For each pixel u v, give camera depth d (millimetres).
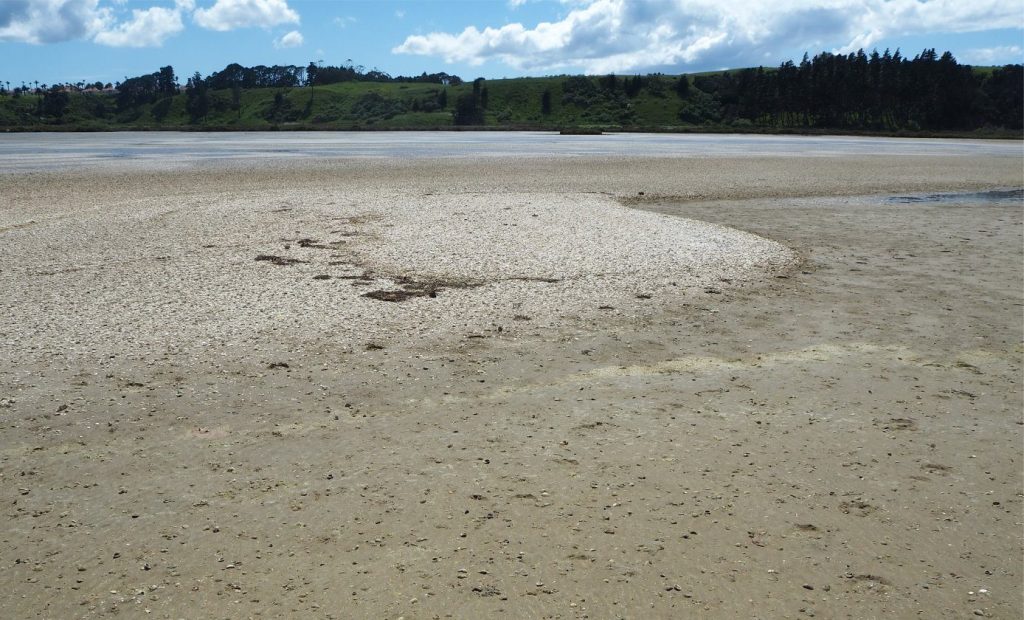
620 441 7477
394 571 5336
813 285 14188
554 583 5223
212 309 11625
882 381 9258
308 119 164500
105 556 5496
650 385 9016
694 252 16562
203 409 8062
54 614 4871
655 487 6574
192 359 9492
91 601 5000
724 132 110375
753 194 28938
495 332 10875
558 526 5934
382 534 5801
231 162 41625
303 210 21891
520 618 4859
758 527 5961
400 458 7051
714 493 6484
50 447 7164
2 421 7656
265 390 8602
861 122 122250
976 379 9367
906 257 17031
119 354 9594
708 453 7246
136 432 7508
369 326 10969
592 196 26375
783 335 11070
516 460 7043
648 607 4988
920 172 38781
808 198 28203
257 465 6883
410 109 161875
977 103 119500
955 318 12086
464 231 18656
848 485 6664
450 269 14609
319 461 6969
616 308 12219
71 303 11844
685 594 5125
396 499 6312
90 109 181125
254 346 10016
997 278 14977
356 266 14750
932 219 23000
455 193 27078
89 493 6375
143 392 8461
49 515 6031
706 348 10422
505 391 8750
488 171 36406
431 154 49438
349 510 6141
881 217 23375
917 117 120250
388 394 8586
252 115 171125
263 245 16688
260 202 23703
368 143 68562
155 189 27938
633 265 15188
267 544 5656
